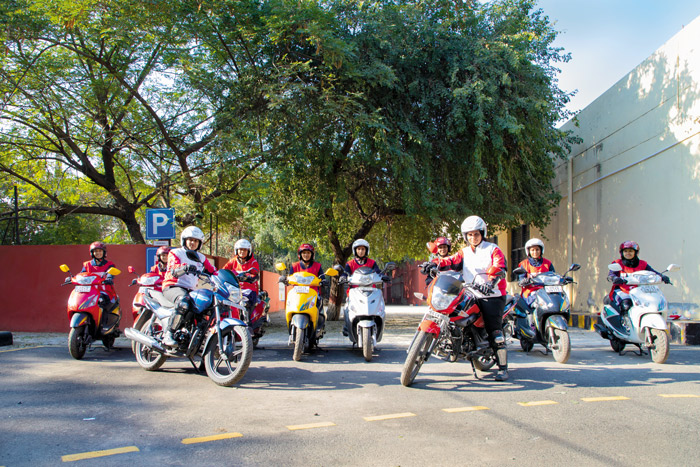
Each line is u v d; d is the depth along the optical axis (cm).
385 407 510
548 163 1459
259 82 1210
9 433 419
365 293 837
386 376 682
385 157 1283
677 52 1160
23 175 1648
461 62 1264
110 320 861
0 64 1218
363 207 1728
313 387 608
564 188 1683
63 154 1386
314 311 825
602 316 920
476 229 645
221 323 614
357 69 1192
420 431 429
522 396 562
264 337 1116
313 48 1237
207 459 360
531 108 1226
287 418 468
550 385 623
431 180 1279
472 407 511
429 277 689
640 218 1280
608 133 1431
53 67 1218
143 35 1158
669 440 406
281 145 1238
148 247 1181
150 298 707
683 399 546
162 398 545
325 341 1038
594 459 363
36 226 2277
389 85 1185
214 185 1277
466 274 657
